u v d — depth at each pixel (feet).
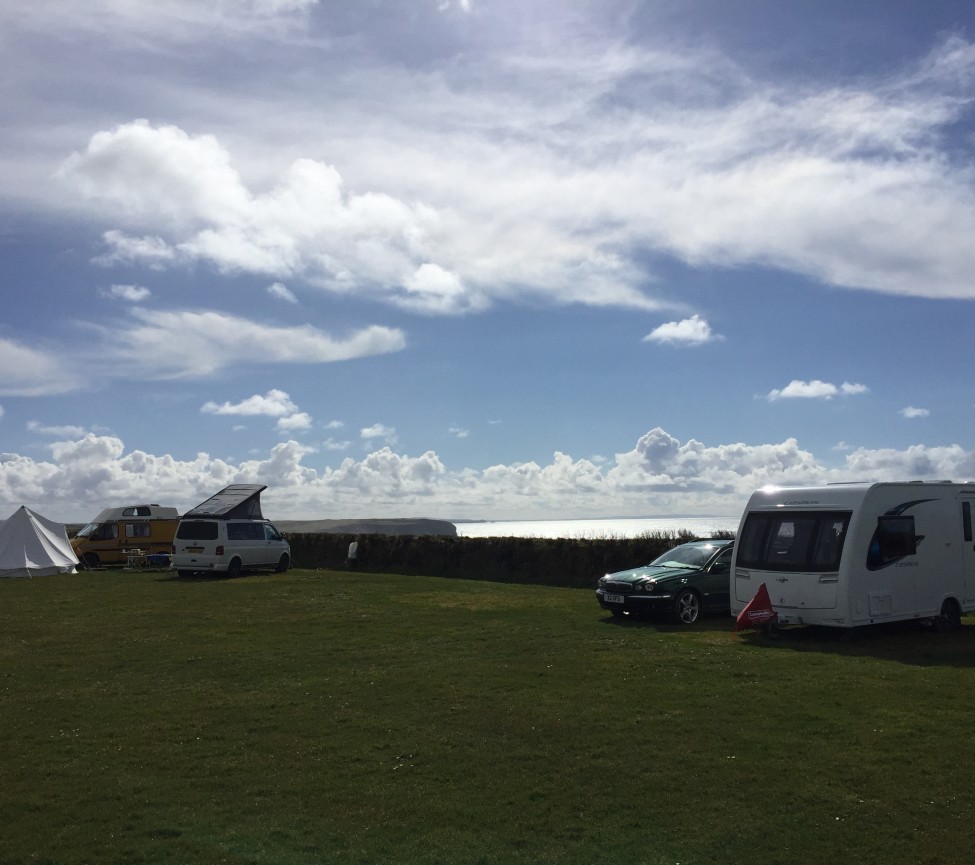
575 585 91.71
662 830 21.52
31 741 29.30
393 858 19.99
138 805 23.35
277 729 30.63
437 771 25.99
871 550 48.19
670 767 26.04
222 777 25.63
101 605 67.41
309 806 23.27
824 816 22.25
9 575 96.27
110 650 46.57
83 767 26.55
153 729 30.71
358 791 24.39
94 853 20.18
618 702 33.76
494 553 100.27
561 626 54.49
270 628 54.34
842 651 45.21
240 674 39.99
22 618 59.88
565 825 21.90
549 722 30.99
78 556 111.04
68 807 23.18
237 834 21.34
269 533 102.47
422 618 58.80
